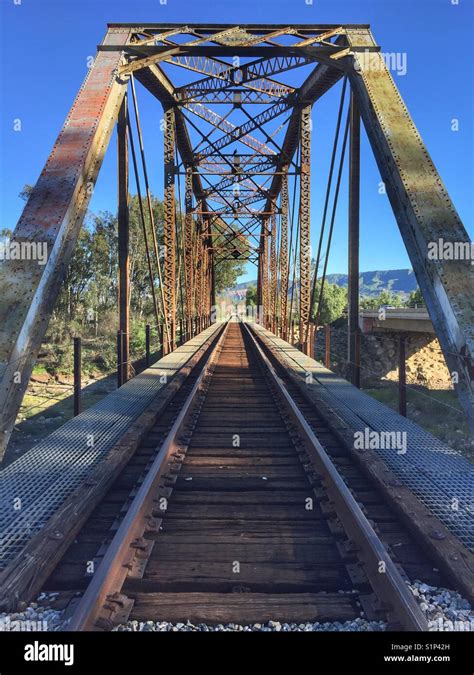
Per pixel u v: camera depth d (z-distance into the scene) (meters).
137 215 33.66
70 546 3.13
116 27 9.11
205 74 11.87
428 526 3.15
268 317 32.47
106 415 6.08
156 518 3.54
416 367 26.92
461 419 14.55
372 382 22.75
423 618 2.25
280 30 9.04
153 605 2.53
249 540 3.28
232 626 2.42
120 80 8.27
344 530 3.35
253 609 2.51
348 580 2.86
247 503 3.92
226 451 5.29
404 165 6.32
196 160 20.23
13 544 2.97
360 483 4.20
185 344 17.27
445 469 4.24
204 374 9.91
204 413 7.12
